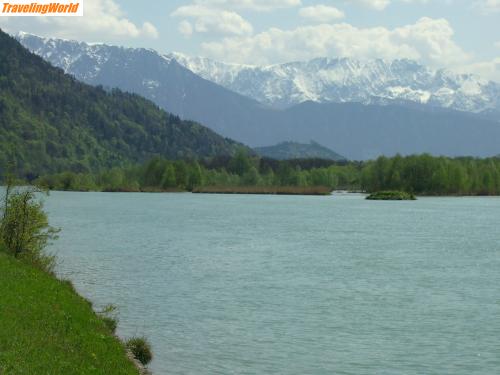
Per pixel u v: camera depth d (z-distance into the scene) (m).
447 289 67.81
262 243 115.44
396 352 42.97
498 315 54.75
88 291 62.16
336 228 153.38
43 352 30.39
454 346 44.81
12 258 53.97
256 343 44.47
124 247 104.62
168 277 72.75
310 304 58.69
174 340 44.47
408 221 180.00
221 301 59.12
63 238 118.12
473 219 189.88
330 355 42.06
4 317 34.31
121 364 33.75
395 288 68.00
